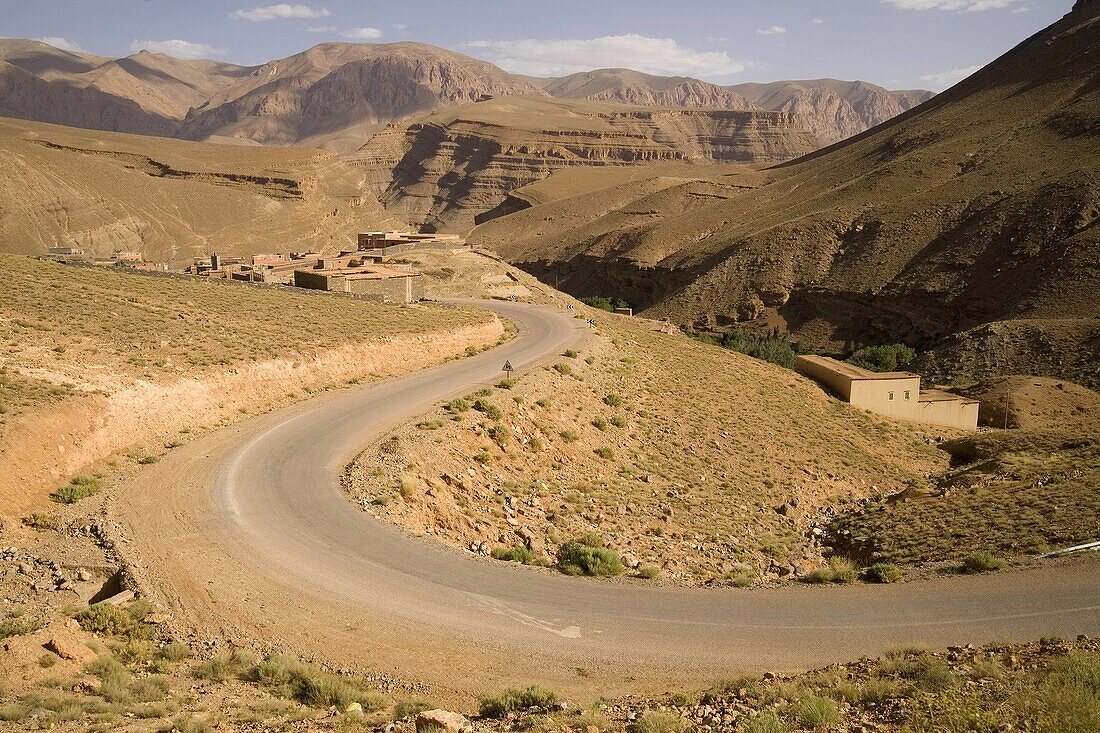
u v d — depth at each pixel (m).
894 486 51.88
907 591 24.12
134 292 55.88
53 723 13.88
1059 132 181.00
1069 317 113.00
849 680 15.72
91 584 21.59
